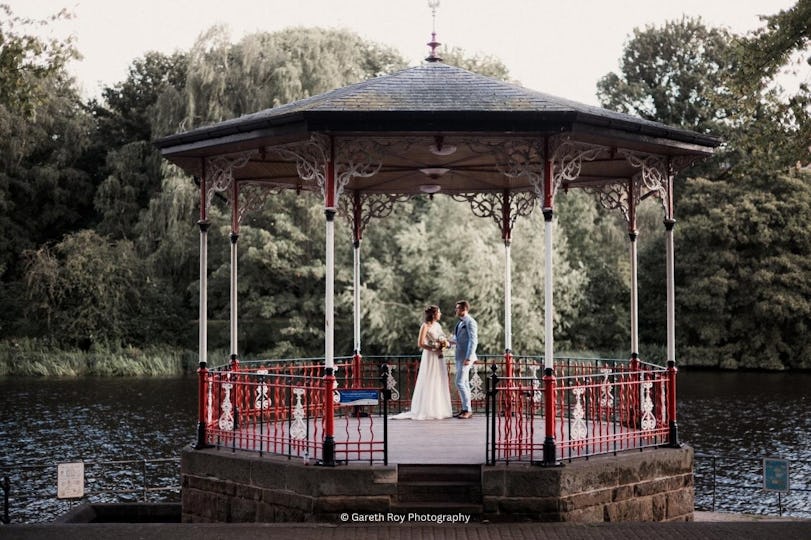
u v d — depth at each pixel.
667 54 52.50
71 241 43.28
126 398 31.27
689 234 41.41
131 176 46.56
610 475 10.41
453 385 25.00
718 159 45.97
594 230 44.41
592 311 42.91
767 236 40.00
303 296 40.91
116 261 42.62
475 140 10.50
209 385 11.74
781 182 41.03
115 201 45.81
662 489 10.93
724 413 27.64
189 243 41.25
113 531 9.37
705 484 18.72
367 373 21.50
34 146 48.22
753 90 18.95
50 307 42.28
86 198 49.81
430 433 12.43
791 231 40.31
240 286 40.94
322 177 10.60
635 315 13.38
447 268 35.97
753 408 28.70
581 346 42.28
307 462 10.30
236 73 39.97
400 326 37.22
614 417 11.53
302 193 39.94
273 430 12.86
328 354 10.31
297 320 39.78
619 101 52.22
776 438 23.31
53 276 42.16
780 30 18.23
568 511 9.96
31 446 22.27
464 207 37.41
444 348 14.06
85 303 42.19
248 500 10.69
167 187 41.19
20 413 27.62
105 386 35.09
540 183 10.46
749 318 41.66
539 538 9.02
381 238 38.84
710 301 40.91
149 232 42.19
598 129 10.27
